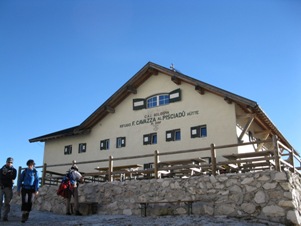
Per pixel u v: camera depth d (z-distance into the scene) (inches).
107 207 588.4
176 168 551.5
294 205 441.4
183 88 813.9
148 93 861.8
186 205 515.2
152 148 819.4
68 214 568.7
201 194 508.4
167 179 545.6
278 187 451.8
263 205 456.4
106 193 598.2
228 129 729.0
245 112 773.9
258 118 765.3
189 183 523.2
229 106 740.7
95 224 450.6
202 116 770.8
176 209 522.3
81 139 943.7
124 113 888.9
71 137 963.3
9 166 467.2
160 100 845.2
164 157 797.2
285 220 436.1
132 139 856.9
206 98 775.7
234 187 485.7
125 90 877.8
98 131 919.7
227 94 719.7
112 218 509.7
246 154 525.7
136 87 886.4
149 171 578.9
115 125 893.8
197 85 768.9
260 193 462.9
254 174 475.2
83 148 932.6
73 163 654.5
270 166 555.2
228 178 494.0
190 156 759.7
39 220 489.7
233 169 584.4
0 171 463.5
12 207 627.2
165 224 437.1
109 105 901.2
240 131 748.0
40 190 679.1
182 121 794.8
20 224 442.3
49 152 992.2
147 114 851.4
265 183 462.6
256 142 493.0
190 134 774.5
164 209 530.0
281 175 453.4
